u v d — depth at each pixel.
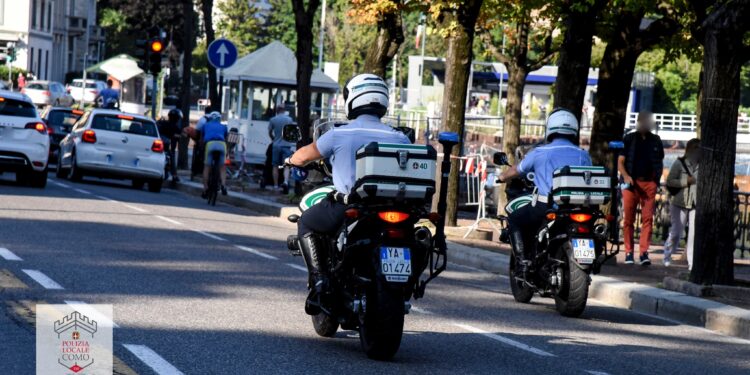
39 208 35.81
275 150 54.88
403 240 15.92
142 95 132.50
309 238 16.75
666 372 17.02
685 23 41.59
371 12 43.03
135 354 15.04
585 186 21.86
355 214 15.86
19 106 45.22
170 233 32.06
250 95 78.38
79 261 23.88
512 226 23.36
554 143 23.16
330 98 82.56
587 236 21.98
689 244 32.34
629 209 32.59
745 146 77.06
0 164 44.50
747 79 147.38
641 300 25.17
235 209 46.81
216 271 24.41
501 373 15.91
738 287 25.75
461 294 24.66
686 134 91.12
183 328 17.27
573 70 35.00
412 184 15.82
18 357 14.30
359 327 16.52
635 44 37.44
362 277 15.92
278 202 47.41
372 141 16.53
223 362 15.07
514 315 22.03
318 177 18.75
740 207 37.62
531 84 153.25
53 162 68.62
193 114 143.50
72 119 68.69
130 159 53.53
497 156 23.25
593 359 17.61
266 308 19.97
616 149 23.98
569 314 22.42
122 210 38.41
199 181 59.72
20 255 24.02
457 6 37.84
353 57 150.12
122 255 25.64
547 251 22.47
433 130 69.50
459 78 38.34
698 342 20.62
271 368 14.98
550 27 56.25
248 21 170.62
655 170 32.41
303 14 47.47
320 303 16.55
